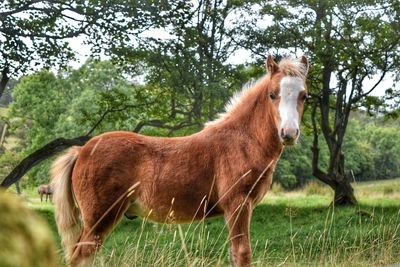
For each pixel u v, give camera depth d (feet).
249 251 17.25
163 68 51.31
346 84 62.85
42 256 1.02
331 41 57.47
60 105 105.60
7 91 120.98
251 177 17.42
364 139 204.03
